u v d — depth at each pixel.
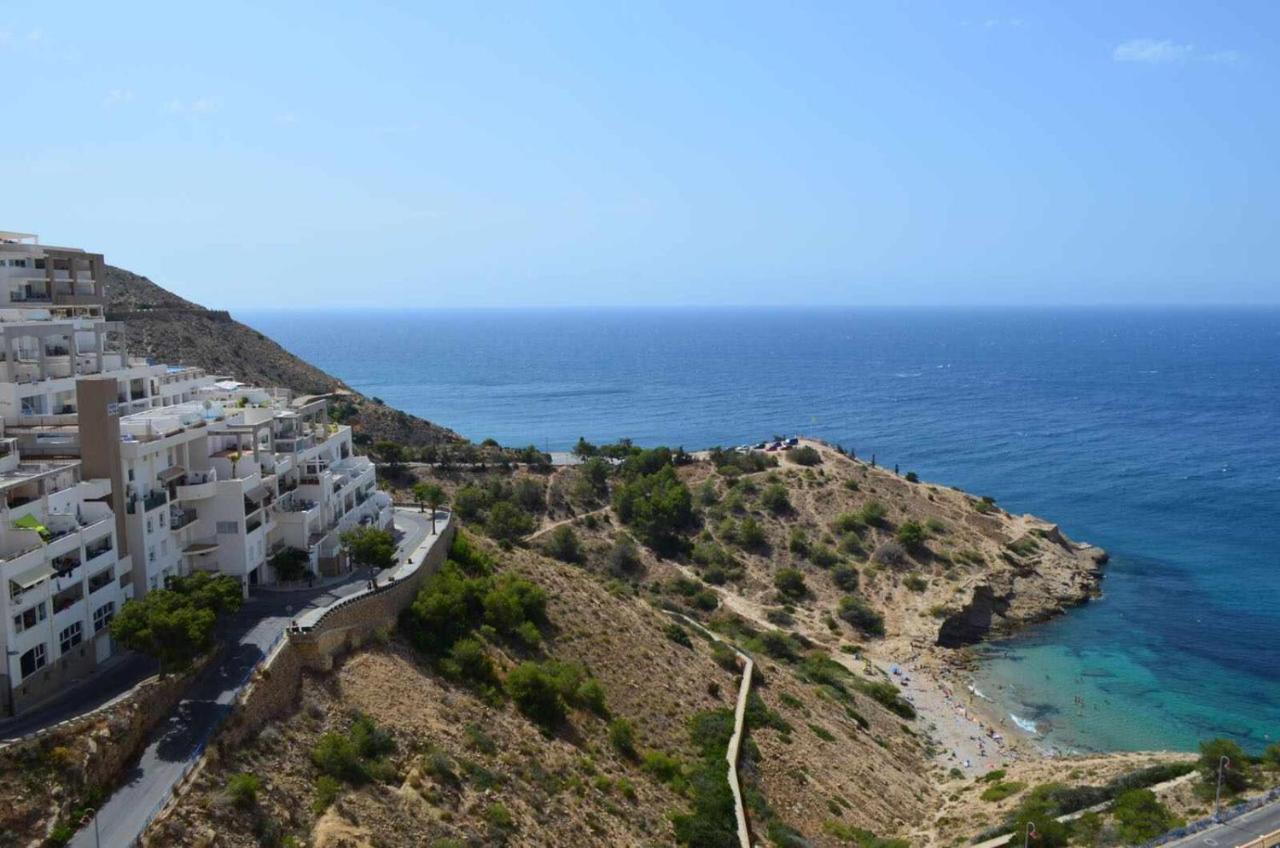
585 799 59.34
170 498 67.75
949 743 99.06
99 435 60.28
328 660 58.66
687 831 61.12
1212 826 66.31
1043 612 138.75
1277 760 77.56
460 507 140.50
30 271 88.44
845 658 120.12
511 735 62.25
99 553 58.19
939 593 137.62
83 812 42.81
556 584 94.00
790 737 82.88
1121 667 121.56
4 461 58.12
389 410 197.50
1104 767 85.56
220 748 48.19
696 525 151.00
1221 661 123.06
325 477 80.31
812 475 166.00
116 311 182.88
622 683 79.00
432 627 70.25
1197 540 175.88
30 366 71.38
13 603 49.81
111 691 52.84
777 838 66.12
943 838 73.19
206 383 100.50
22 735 46.84
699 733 76.62
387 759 53.06
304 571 74.44
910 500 163.75
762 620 128.50
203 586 59.19
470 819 51.38
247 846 43.69
